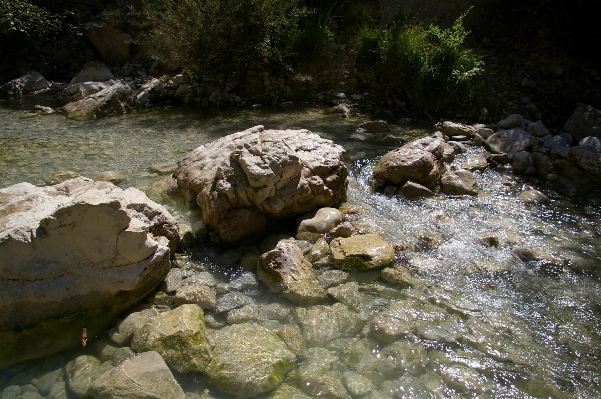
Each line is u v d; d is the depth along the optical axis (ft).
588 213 15.78
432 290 11.34
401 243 13.15
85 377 8.73
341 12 33.81
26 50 32.68
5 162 18.20
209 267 12.15
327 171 14.83
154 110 26.81
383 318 10.17
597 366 9.21
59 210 9.76
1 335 9.78
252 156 13.35
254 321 10.20
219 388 8.50
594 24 28.07
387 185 17.02
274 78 29.68
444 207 15.69
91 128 23.00
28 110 26.12
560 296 11.30
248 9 27.66
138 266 10.63
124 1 35.88
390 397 8.32
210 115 25.91
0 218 10.67
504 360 9.27
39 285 9.89
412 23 31.04
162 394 8.13
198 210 14.78
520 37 29.84
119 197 12.18
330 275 11.73
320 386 8.47
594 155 18.31
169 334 9.34
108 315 10.46
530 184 18.12
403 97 27.99
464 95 25.75
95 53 33.91
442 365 9.08
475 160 19.31
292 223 14.26
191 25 28.81
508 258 12.76
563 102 26.66
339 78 29.91
